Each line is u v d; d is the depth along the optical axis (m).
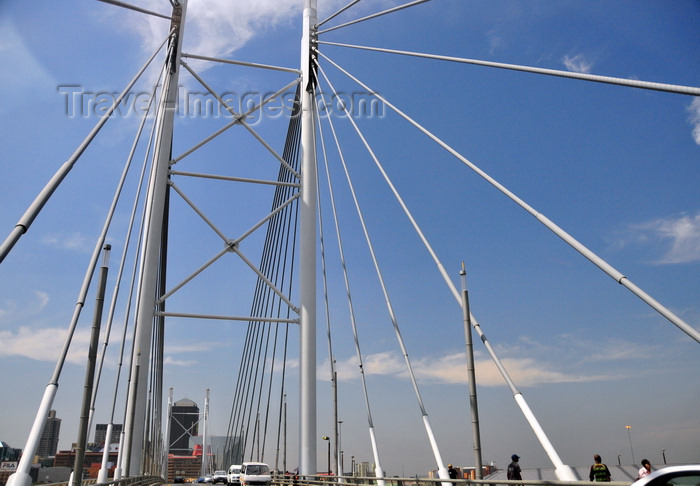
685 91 11.22
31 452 13.93
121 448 27.45
